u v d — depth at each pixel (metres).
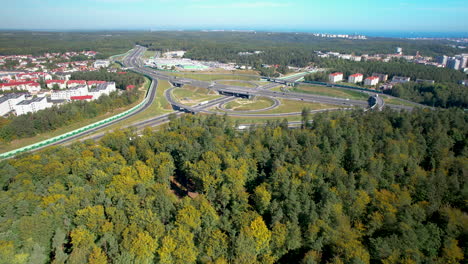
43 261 97.75
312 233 109.31
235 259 99.31
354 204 121.69
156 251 102.25
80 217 111.75
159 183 152.50
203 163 152.62
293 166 150.88
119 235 107.75
